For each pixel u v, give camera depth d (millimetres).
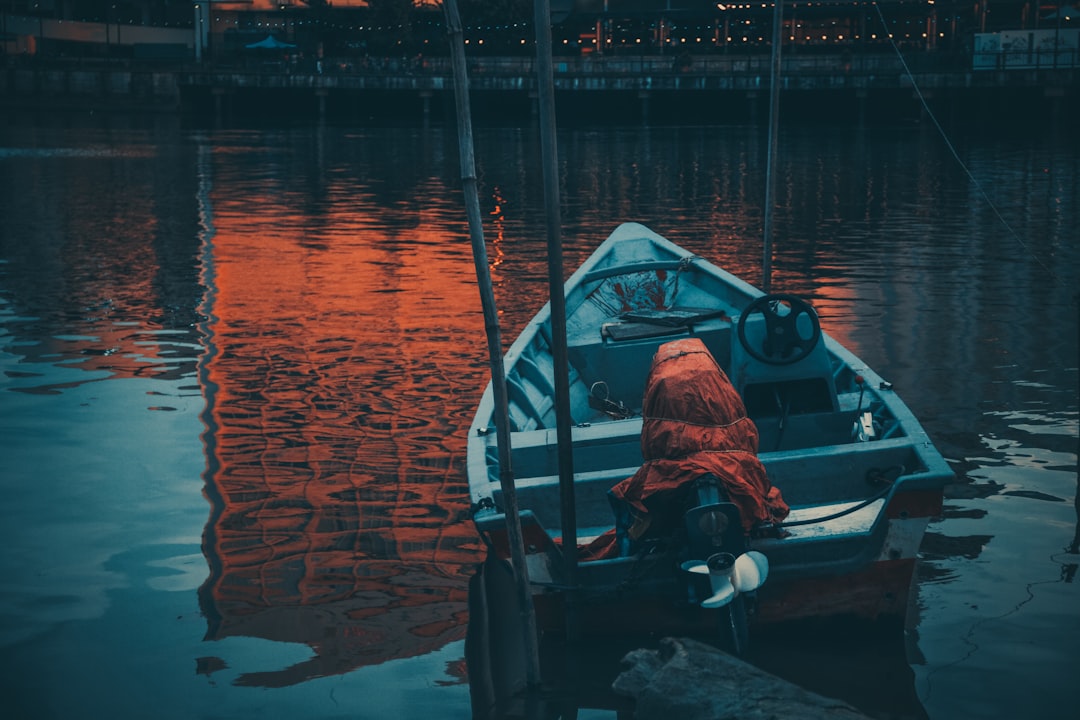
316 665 5367
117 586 6176
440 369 10773
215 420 9172
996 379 10188
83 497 7453
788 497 6340
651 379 6086
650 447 5875
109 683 5191
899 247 19047
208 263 17312
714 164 36969
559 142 47844
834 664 5395
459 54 5023
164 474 7898
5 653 5449
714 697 4789
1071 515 6992
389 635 5676
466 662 5422
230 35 81562
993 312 13320
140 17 83625
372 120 68000
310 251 18672
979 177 31797
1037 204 25594
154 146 44375
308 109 73750
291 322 12922
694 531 5293
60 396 9828
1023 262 17375
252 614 5883
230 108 72438
